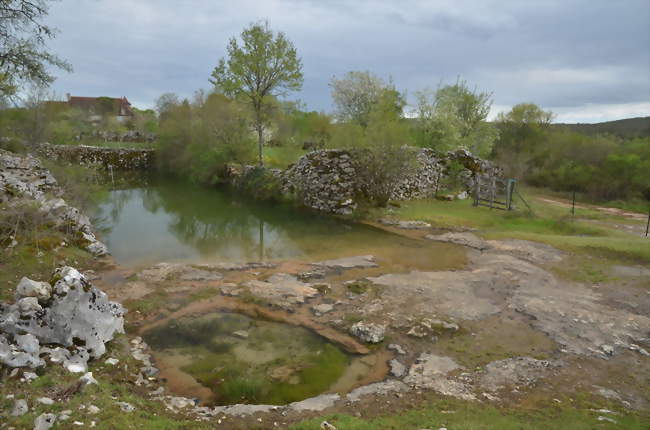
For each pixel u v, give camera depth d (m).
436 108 31.05
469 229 17.36
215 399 5.46
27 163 17.16
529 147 41.59
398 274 11.19
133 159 41.78
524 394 5.50
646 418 4.79
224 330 7.67
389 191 20.95
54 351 5.39
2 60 14.60
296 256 13.31
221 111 30.97
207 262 12.31
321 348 7.05
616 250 13.24
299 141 40.75
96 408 4.34
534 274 11.14
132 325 7.65
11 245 10.34
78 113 60.72
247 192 28.31
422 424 4.41
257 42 27.36
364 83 35.91
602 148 32.12
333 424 4.42
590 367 6.36
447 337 7.43
